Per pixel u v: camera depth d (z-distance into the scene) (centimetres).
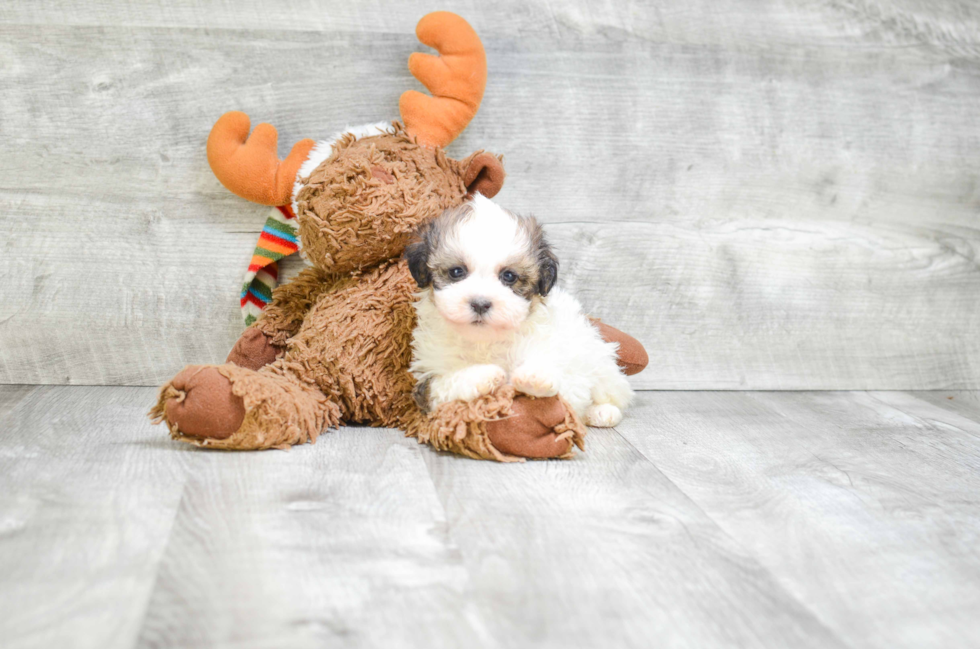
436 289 135
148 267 183
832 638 85
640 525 111
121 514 108
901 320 208
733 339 201
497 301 130
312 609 85
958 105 204
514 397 136
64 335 183
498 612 86
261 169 167
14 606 84
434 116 168
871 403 194
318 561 96
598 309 196
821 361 206
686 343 200
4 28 171
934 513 121
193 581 90
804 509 121
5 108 174
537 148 188
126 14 174
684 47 191
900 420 177
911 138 203
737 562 101
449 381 138
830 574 99
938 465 145
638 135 191
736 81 194
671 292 197
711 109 193
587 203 192
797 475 136
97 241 181
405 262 155
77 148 177
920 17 199
